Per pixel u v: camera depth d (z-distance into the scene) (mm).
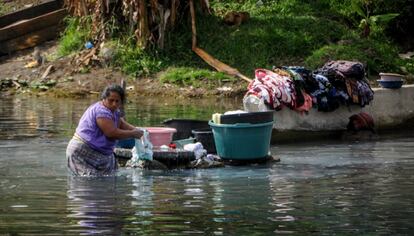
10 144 17781
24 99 26406
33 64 29750
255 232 10555
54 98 26734
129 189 13203
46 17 31844
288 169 15094
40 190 13117
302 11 31000
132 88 27625
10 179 14062
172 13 29375
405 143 18516
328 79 19625
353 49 28750
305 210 11734
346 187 13336
